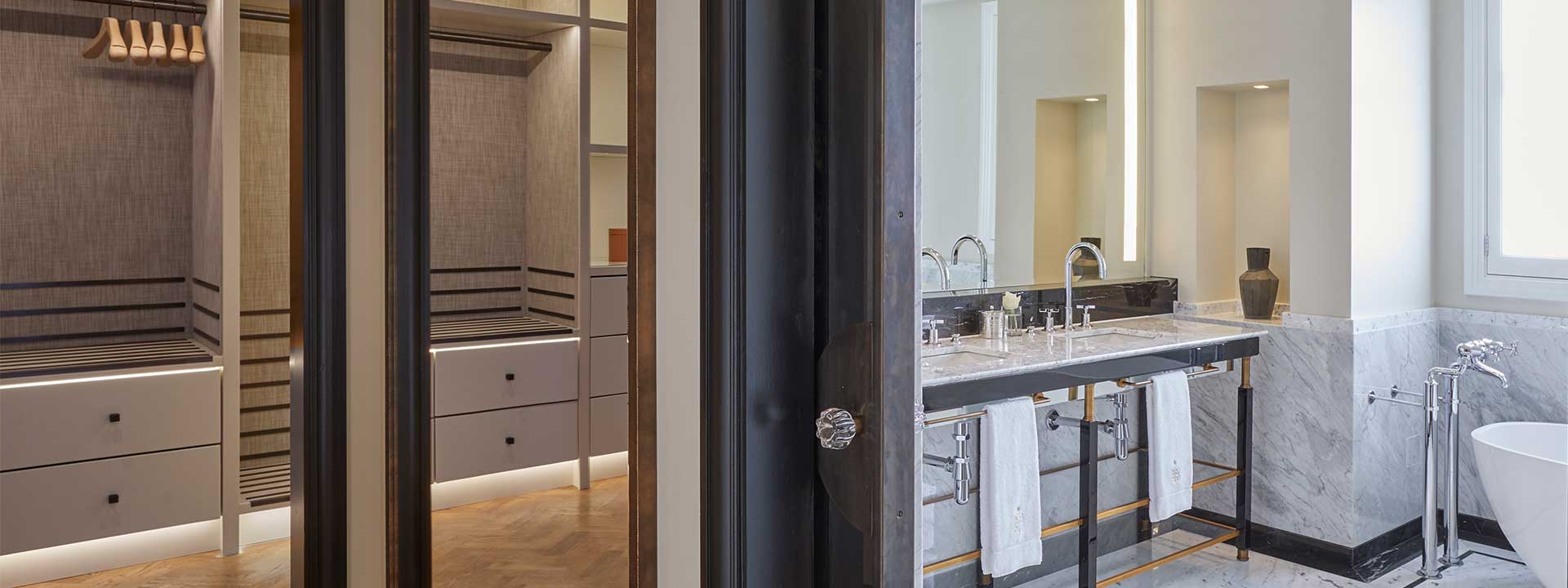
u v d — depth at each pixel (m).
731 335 0.95
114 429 2.94
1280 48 3.32
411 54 2.12
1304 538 3.22
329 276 2.19
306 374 2.20
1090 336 3.17
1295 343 3.24
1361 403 3.11
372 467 2.27
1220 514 3.46
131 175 3.53
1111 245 3.72
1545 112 3.06
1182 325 3.47
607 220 1.90
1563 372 2.96
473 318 2.07
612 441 1.97
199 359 3.10
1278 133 3.63
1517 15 3.11
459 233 2.08
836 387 0.96
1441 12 3.38
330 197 2.18
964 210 3.34
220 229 3.15
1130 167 3.73
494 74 2.04
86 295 3.45
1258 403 3.36
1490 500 2.57
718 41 0.94
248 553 3.19
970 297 3.16
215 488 3.13
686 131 1.03
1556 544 2.35
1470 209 3.26
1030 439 2.55
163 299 3.62
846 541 0.97
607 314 1.95
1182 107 3.66
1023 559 2.54
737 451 0.95
